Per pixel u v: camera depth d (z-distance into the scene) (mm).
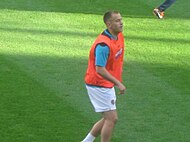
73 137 16641
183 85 20484
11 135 16594
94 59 14867
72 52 23453
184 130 17297
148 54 23406
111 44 14641
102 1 30312
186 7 29828
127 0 30594
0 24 26516
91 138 15703
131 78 21062
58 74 21250
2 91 19578
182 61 22719
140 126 17500
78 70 21688
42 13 28078
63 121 17609
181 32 26234
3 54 23000
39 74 21156
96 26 26578
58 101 18969
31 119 17656
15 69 21516
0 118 17641
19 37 24922
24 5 29312
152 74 21438
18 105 18578
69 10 28719
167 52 23641
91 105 18750
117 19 14695
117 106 18828
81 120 17719
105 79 14703
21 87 19953
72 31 25828
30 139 16391
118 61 15062
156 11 27891
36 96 19281
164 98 19453
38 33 25453
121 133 17016
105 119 15195
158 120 17922
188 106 18875
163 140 16641
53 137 16578
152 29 26531
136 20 27625
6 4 29391
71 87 20156
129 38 25172
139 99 19391
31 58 22703
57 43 24375
